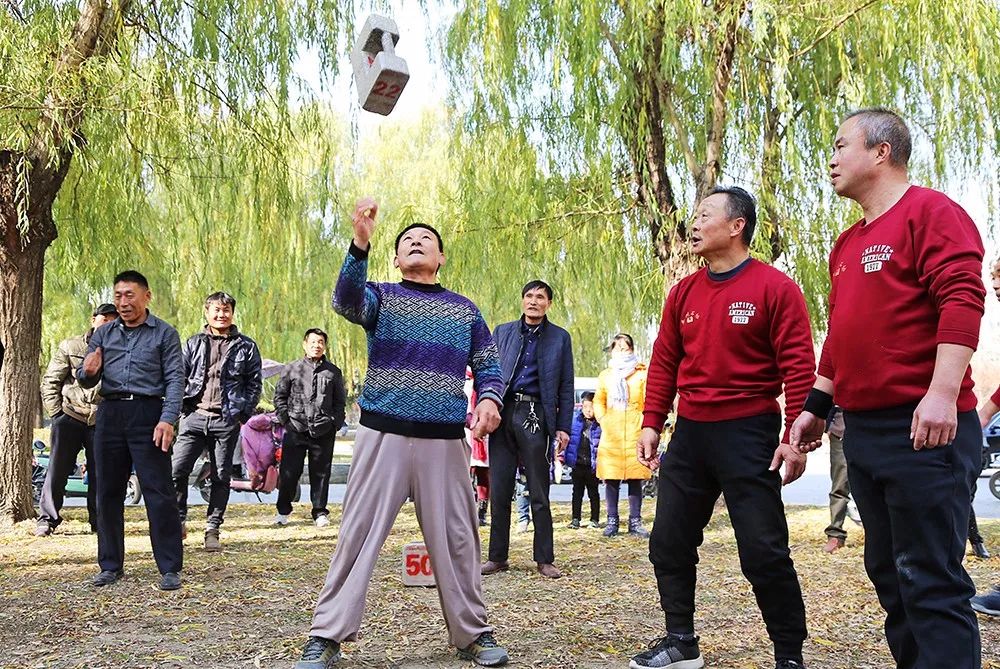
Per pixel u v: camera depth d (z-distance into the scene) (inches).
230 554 286.5
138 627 182.5
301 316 553.3
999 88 373.4
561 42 391.5
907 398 115.1
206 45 369.7
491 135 446.9
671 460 152.2
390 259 531.2
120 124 339.9
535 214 444.5
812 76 393.7
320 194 426.6
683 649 151.3
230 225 420.2
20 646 167.9
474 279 465.7
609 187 437.4
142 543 308.5
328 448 373.4
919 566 113.5
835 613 195.6
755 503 142.6
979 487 688.4
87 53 333.4
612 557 282.0
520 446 248.5
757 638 173.6
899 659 123.6
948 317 109.4
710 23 380.8
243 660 157.6
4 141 310.8
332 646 148.7
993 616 193.3
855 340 119.6
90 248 394.9
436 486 153.4
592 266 475.2
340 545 150.3
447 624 156.6
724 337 145.4
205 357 307.4
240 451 384.5
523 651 163.8
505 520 251.8
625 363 342.0
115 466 228.8
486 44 411.5
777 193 404.8
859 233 123.9
